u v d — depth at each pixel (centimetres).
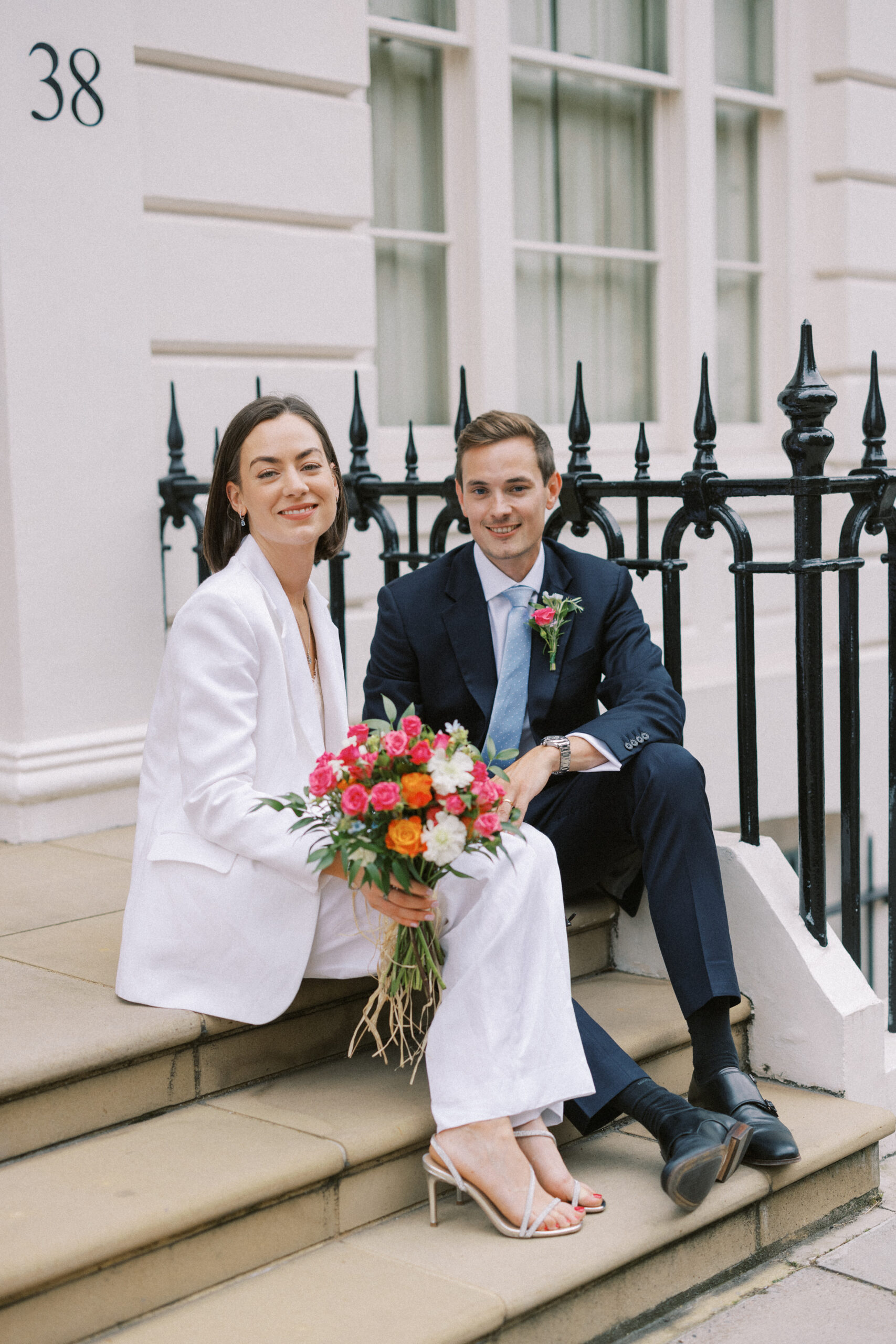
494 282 517
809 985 287
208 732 235
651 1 573
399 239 506
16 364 371
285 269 438
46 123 373
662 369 595
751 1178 245
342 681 262
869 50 613
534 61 531
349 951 246
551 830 277
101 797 392
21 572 376
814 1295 236
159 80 403
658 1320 229
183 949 242
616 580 286
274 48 428
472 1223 229
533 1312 208
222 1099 244
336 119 447
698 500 297
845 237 614
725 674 572
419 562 358
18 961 274
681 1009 259
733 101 598
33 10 369
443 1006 228
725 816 564
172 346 416
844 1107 279
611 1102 240
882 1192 279
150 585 404
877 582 631
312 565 258
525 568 279
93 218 385
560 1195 227
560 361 564
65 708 387
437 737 222
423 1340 191
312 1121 232
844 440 621
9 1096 217
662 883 253
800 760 292
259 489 246
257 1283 209
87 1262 190
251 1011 239
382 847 217
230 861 238
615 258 575
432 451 513
